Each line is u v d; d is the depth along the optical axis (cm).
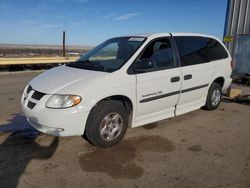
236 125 490
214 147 389
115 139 388
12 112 569
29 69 1675
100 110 364
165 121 505
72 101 338
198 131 455
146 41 425
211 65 531
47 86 363
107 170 318
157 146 389
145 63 404
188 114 554
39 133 436
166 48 451
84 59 467
